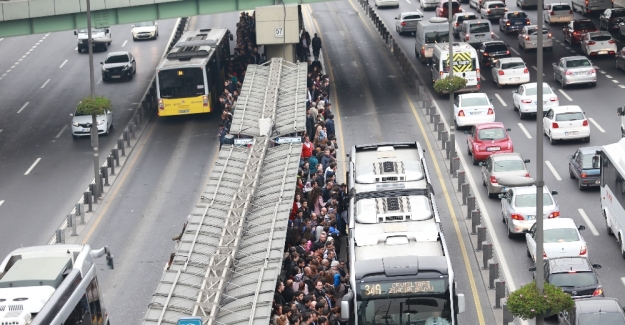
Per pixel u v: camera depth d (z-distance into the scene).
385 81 71.75
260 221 30.38
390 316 27.55
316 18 102.94
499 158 45.12
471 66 64.50
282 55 69.38
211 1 65.69
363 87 70.19
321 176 41.16
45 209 47.41
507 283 35.50
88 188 49.94
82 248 28.23
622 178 37.19
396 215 31.92
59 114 67.69
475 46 79.38
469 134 52.34
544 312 27.27
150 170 52.88
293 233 34.06
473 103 56.41
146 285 36.84
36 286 25.17
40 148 59.00
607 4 91.50
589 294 31.98
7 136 62.41
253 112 44.62
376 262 28.14
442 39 76.31
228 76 70.06
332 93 68.81
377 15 98.19
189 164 53.62
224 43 72.94
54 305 24.53
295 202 36.69
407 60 74.44
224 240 28.61
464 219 42.47
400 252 29.52
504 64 66.56
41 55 90.62
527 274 36.22
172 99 62.00
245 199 32.06
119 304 35.09
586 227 40.72
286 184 33.69
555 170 48.34
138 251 40.69
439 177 48.59
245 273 26.36
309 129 49.03
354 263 28.27
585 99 61.62
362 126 59.19
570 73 63.88
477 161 49.91
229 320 23.64
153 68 81.75
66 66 85.00
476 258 37.94
